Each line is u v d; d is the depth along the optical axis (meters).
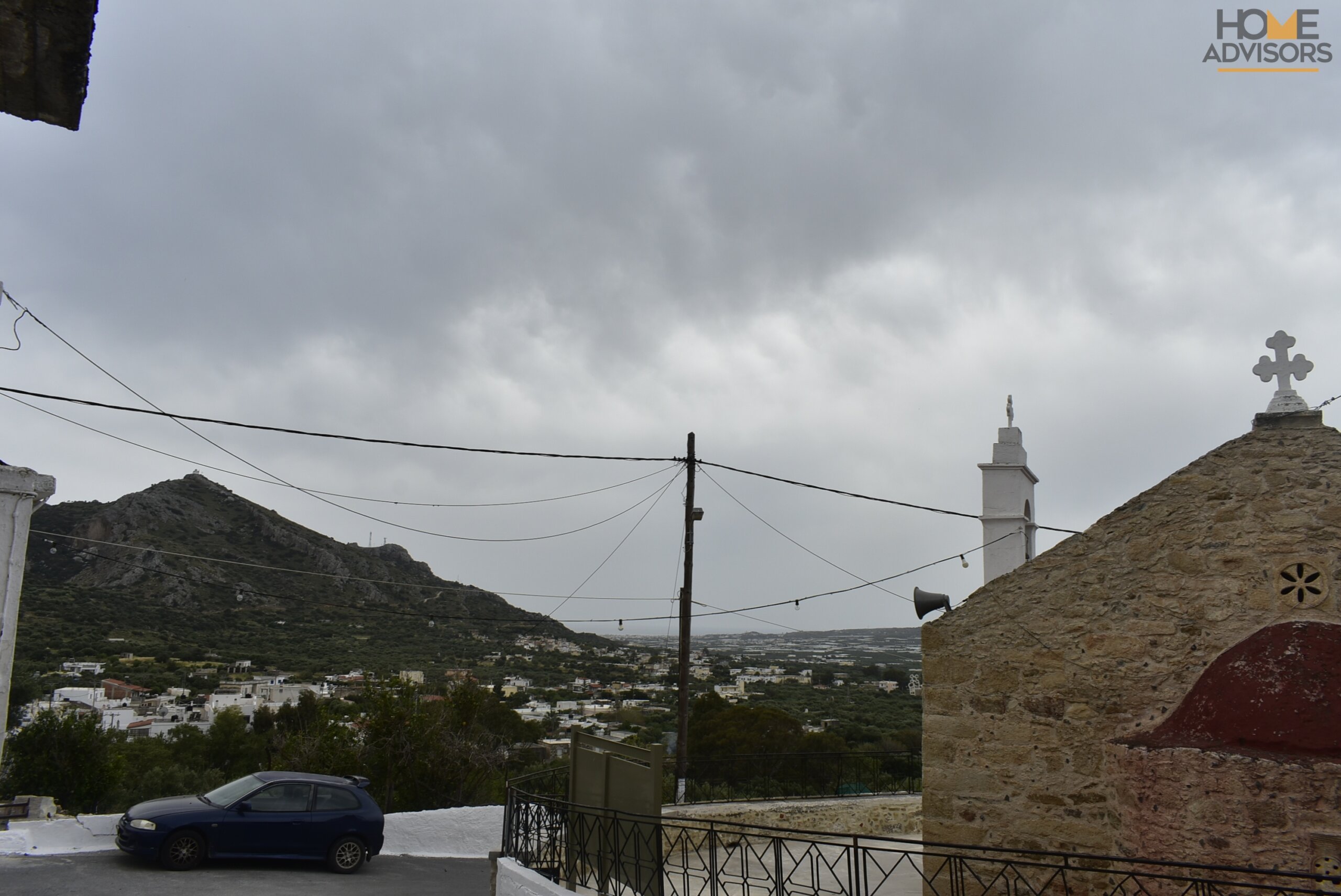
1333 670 6.45
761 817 12.53
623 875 8.80
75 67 4.57
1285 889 5.10
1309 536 7.09
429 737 22.61
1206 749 6.54
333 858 13.23
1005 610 8.27
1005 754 8.01
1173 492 7.75
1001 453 10.60
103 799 24.28
